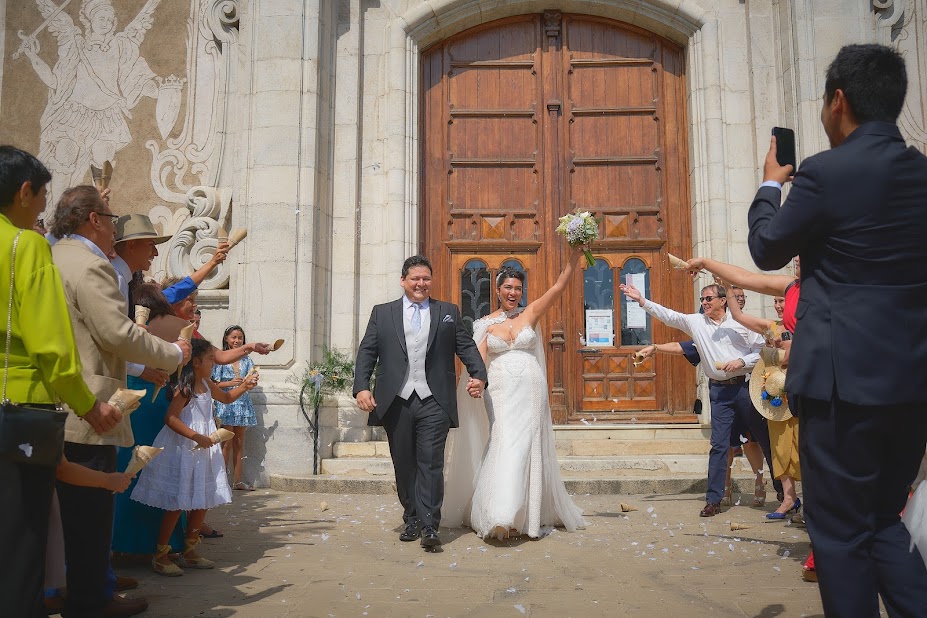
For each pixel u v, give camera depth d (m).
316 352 8.70
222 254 4.62
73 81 10.31
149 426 4.10
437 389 5.01
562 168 9.96
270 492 7.44
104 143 10.15
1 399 2.42
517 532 5.14
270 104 8.84
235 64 9.82
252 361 8.42
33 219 2.65
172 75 10.14
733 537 5.06
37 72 10.41
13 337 2.46
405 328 5.11
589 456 8.24
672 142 9.94
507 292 5.55
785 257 2.34
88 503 3.00
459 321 5.23
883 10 9.23
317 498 6.97
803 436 2.28
